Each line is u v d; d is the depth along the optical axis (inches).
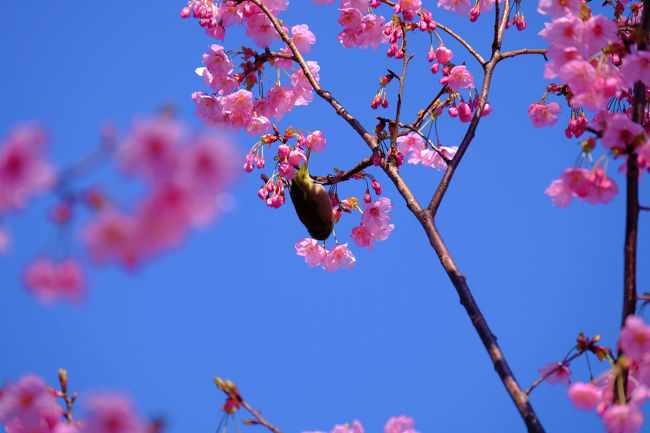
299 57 146.6
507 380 138.2
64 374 136.6
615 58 140.8
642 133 137.0
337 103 146.4
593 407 137.4
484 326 139.4
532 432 137.1
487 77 146.3
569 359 138.3
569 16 139.4
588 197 138.0
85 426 118.0
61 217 101.5
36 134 100.0
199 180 99.5
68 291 110.5
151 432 125.7
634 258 137.1
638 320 135.8
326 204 147.0
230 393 137.9
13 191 101.0
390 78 146.5
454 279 140.8
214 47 146.7
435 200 143.4
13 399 135.9
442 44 146.5
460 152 144.4
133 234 100.7
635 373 137.5
